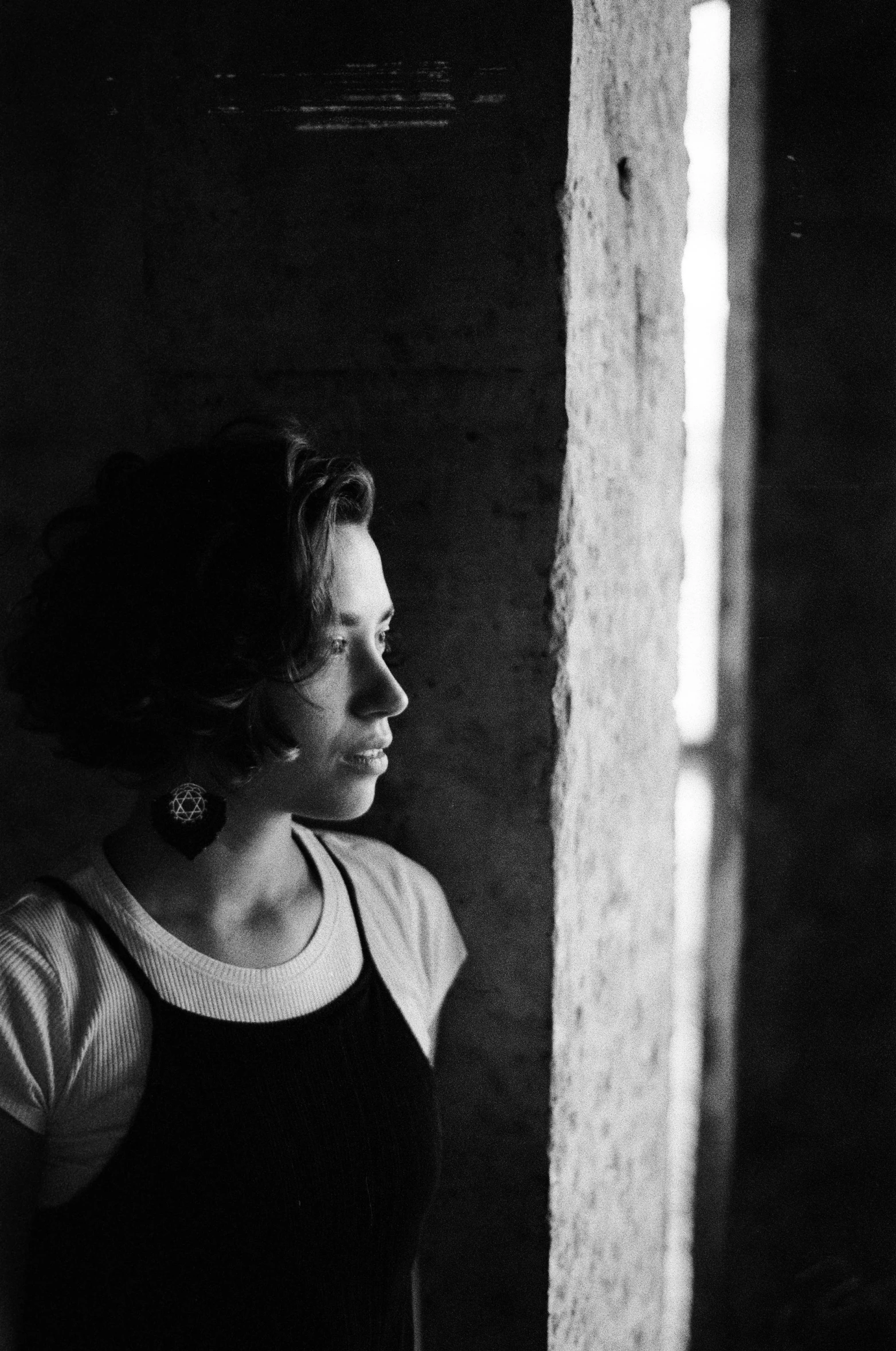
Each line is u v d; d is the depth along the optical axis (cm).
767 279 243
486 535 124
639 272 151
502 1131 129
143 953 92
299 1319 94
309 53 123
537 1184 129
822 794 253
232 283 128
